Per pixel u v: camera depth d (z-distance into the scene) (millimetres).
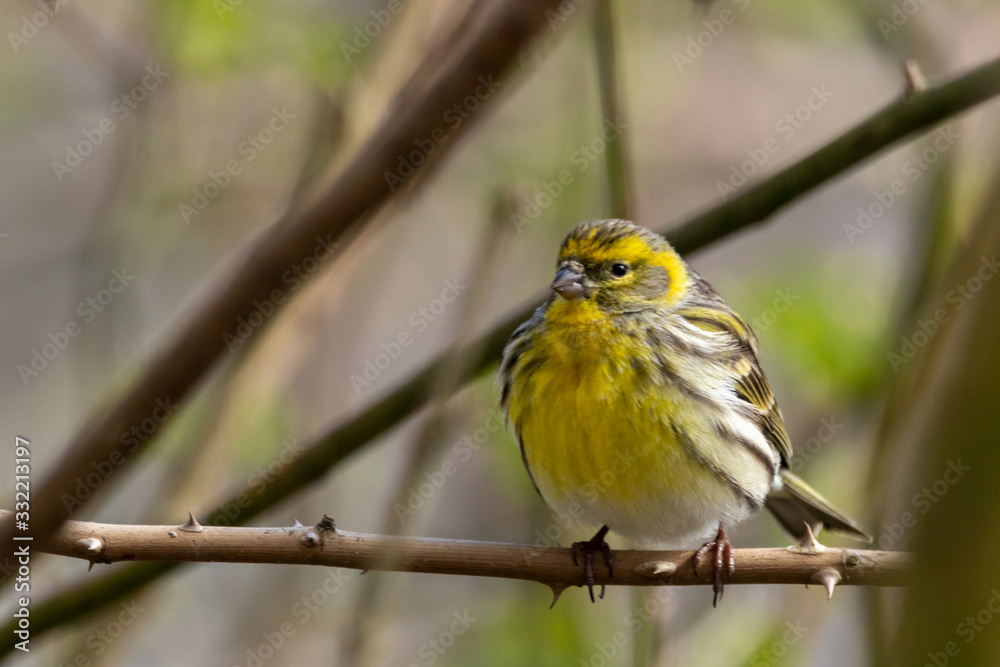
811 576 8023
